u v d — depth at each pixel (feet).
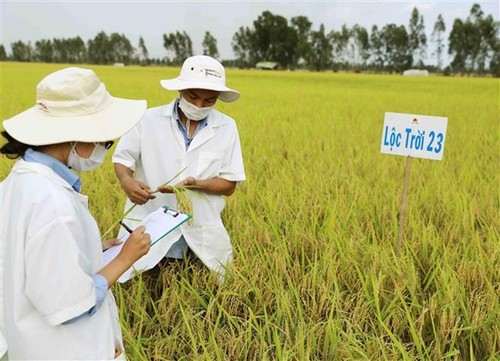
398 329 8.95
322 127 32.48
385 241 12.39
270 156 22.89
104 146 5.68
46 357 5.16
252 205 15.38
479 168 20.99
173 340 8.49
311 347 8.24
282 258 10.48
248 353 8.29
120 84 76.74
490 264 10.59
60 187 5.09
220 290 9.80
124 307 9.11
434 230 12.76
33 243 4.72
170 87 9.22
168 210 7.63
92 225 5.63
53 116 5.22
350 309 9.46
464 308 8.86
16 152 5.35
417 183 18.30
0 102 43.88
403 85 102.53
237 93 9.66
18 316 4.97
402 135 11.83
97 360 5.47
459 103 54.70
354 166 20.92
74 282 4.85
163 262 11.63
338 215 13.70
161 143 10.25
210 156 10.26
